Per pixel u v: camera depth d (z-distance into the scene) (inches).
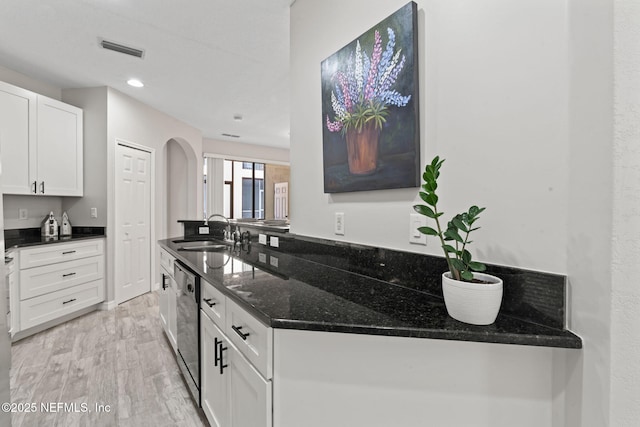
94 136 128.4
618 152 25.6
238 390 46.1
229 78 119.0
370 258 53.8
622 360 25.6
